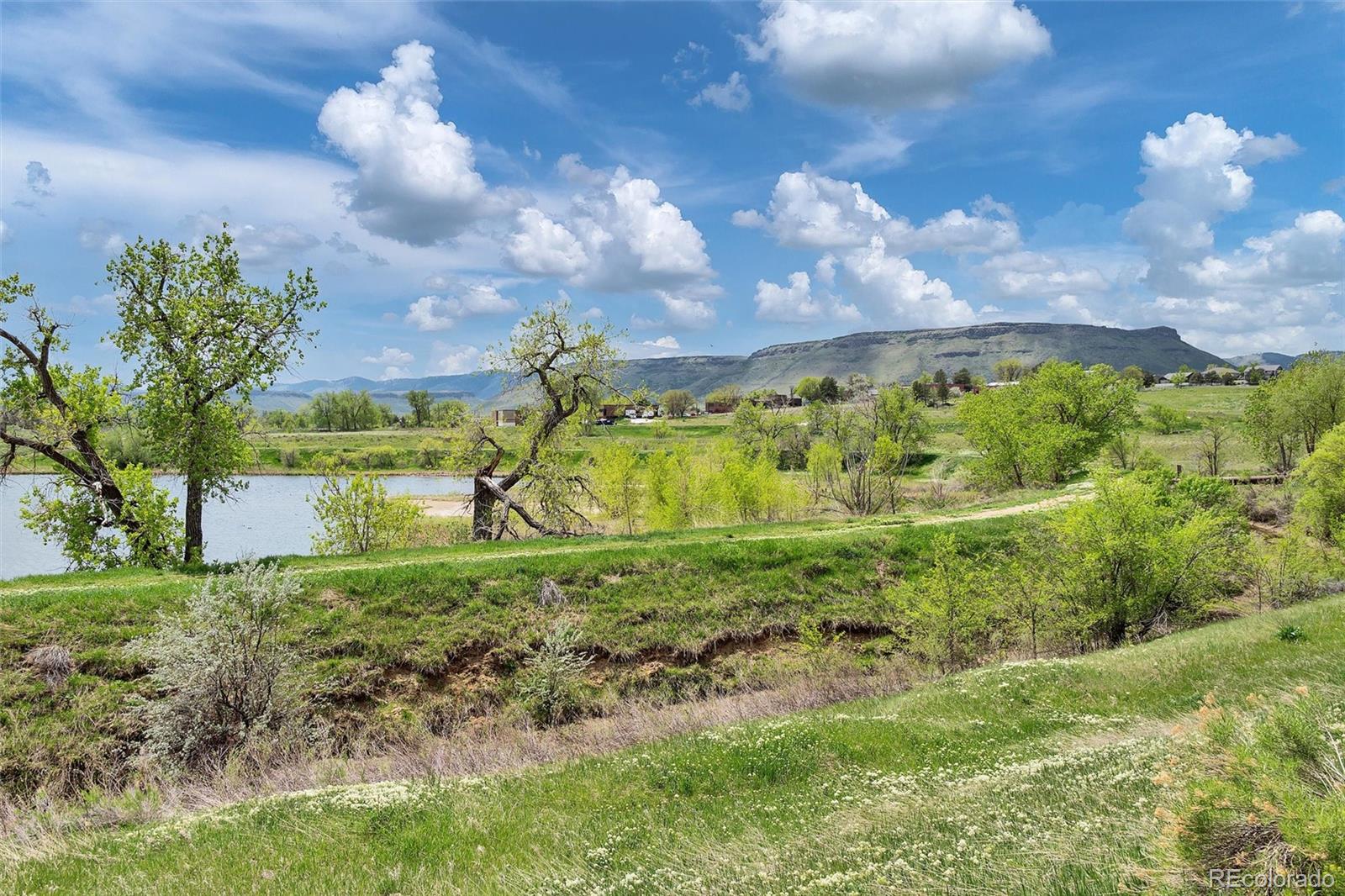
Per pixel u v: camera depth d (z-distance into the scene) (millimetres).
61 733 17719
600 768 12602
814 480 56594
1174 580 22797
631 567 27516
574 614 24891
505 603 24750
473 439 39500
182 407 30906
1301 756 4973
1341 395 53156
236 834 10188
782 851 7820
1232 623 19359
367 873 8688
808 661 24344
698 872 7590
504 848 9352
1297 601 25219
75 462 29859
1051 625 22906
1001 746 11547
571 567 26828
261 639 17625
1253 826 4266
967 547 30312
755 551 29094
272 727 17375
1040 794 8109
